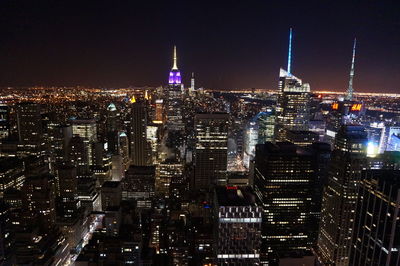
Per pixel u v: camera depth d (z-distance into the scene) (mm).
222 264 148625
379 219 87375
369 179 93125
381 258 85500
